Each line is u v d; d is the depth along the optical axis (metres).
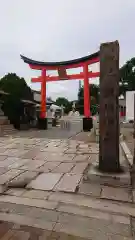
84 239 2.22
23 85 15.86
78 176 4.29
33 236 2.27
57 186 3.73
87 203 3.05
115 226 2.46
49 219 2.60
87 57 13.75
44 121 15.97
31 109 19.69
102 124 4.02
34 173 4.52
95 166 4.41
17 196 3.33
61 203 3.05
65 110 41.09
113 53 3.90
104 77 3.97
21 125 14.88
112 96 3.93
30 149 7.30
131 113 16.48
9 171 4.69
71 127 17.36
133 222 2.56
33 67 15.91
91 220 2.58
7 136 11.00
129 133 11.52
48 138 10.25
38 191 3.53
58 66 14.83
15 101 14.58
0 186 3.78
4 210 2.84
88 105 14.41
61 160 5.67
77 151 6.90
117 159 4.00
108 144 4.00
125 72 28.45
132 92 16.42
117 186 3.66
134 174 4.19
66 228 2.41
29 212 2.78
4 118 13.89
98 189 3.56
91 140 9.48
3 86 14.62
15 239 2.22
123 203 3.05
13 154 6.47
